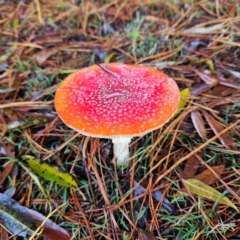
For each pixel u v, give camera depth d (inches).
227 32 14.6
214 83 12.3
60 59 14.4
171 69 13.4
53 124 11.6
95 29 16.1
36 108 12.1
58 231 9.0
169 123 11.2
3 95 12.7
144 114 8.1
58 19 16.7
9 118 11.8
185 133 11.0
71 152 10.9
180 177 9.7
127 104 8.4
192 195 9.4
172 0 16.9
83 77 9.5
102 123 8.0
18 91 12.9
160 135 10.8
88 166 10.3
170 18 16.3
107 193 9.7
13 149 11.0
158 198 9.5
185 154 10.5
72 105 8.5
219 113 11.4
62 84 9.2
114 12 16.9
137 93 8.8
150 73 9.6
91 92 8.9
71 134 11.2
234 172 9.9
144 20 16.3
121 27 16.1
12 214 9.2
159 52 14.4
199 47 14.4
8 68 13.9
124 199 9.5
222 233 8.8
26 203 9.7
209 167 9.8
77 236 9.1
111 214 9.2
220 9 16.1
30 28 16.1
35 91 12.9
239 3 16.2
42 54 14.4
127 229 9.1
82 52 14.7
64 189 9.9
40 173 10.1
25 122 11.4
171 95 8.7
